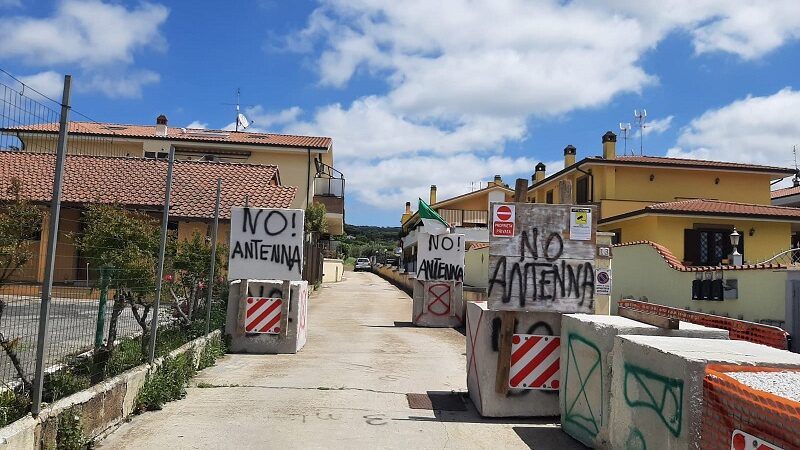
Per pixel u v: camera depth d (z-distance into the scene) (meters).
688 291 12.38
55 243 4.84
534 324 6.68
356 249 93.19
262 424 6.11
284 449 5.34
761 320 10.28
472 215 39.66
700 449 3.63
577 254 6.73
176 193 19.81
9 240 5.04
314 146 29.08
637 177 27.72
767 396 2.72
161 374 7.09
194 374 8.56
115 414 5.85
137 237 7.34
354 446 5.50
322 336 13.38
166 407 6.73
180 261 9.86
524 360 6.66
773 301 10.03
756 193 28.23
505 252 6.70
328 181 32.78
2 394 4.65
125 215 7.50
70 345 6.10
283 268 10.96
